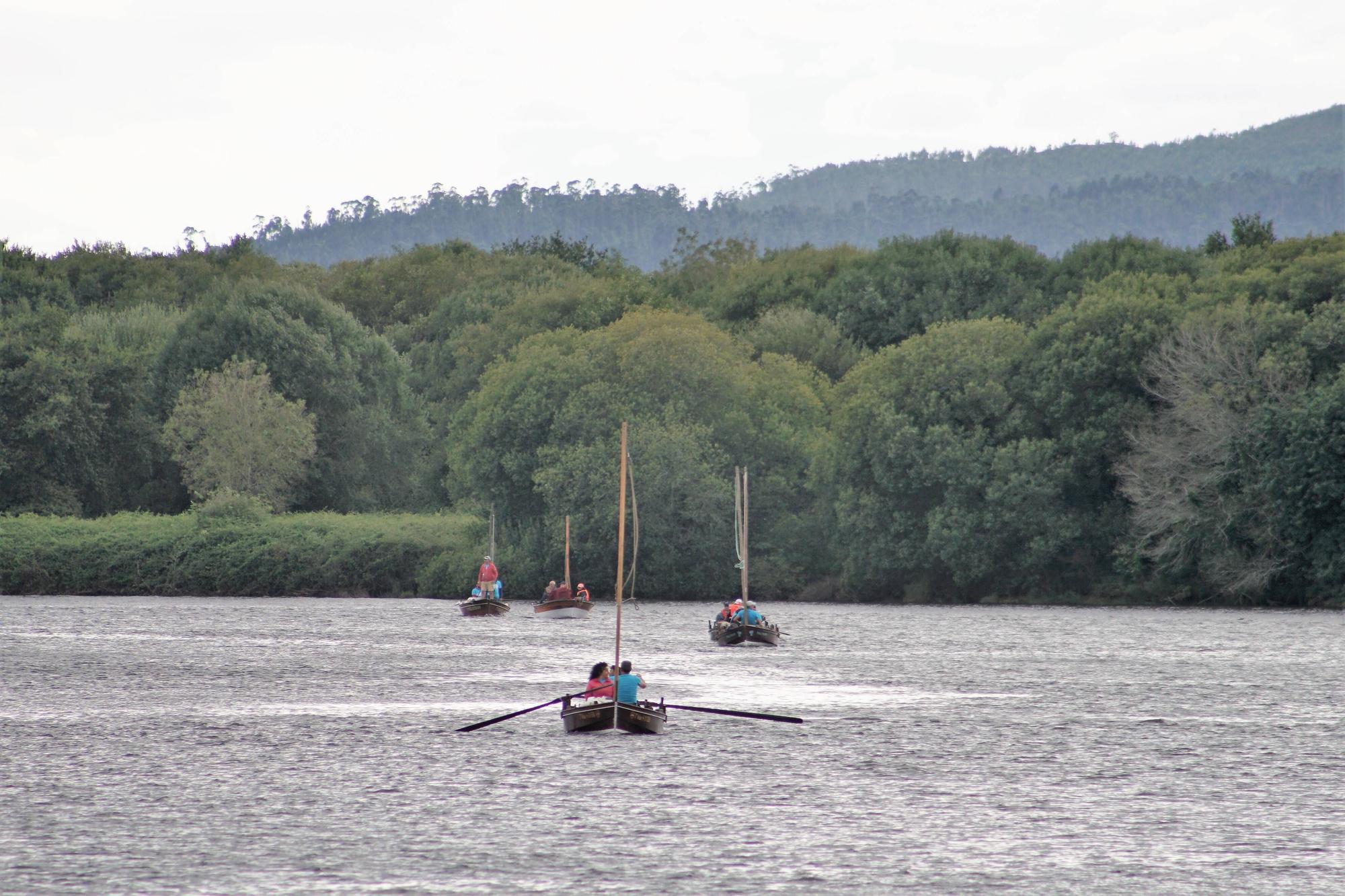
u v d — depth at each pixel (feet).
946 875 345.72
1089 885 338.34
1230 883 340.39
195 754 495.41
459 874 344.69
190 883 336.90
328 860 355.56
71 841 372.38
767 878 342.64
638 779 454.81
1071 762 483.92
